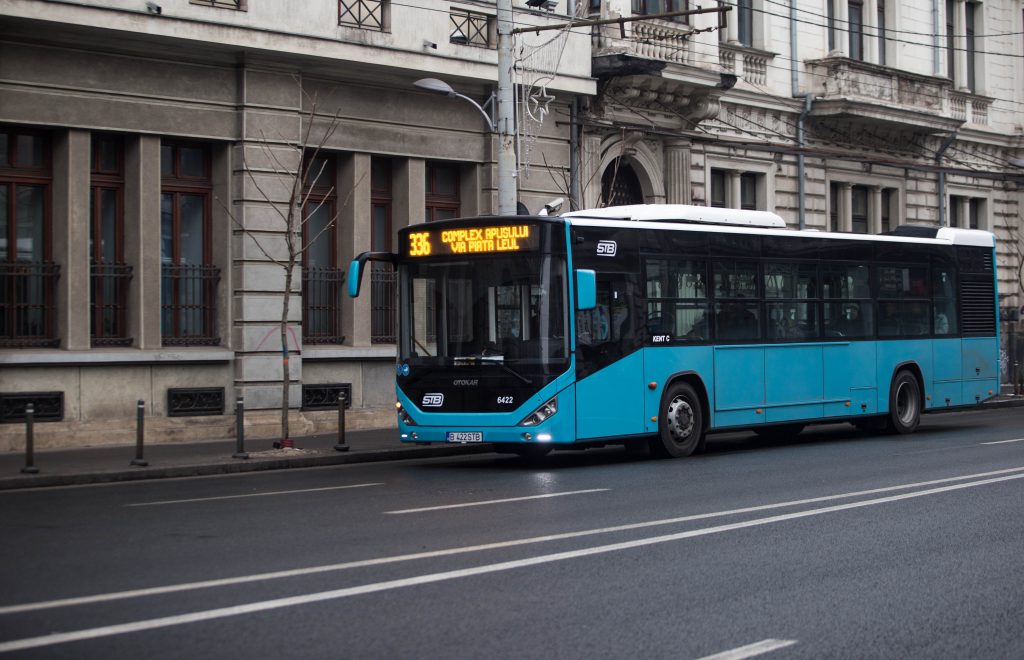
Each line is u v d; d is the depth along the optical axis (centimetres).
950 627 741
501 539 1033
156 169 1989
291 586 832
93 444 1891
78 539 1030
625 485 1446
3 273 1869
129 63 1950
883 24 3672
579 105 2628
